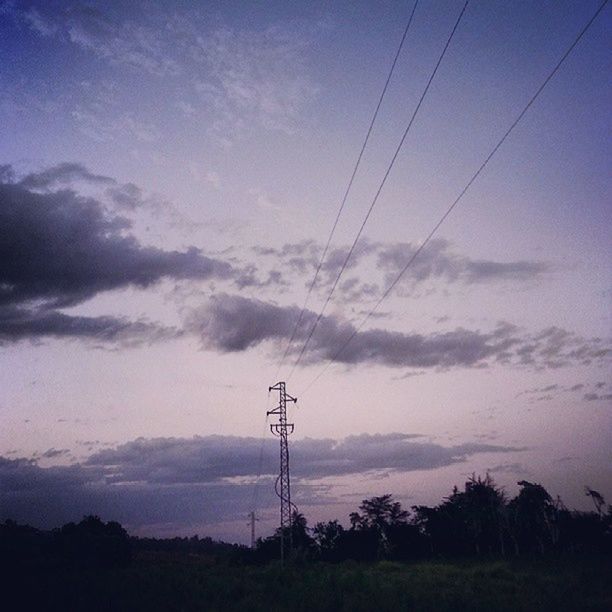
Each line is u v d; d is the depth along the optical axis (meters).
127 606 24.03
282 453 51.34
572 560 50.00
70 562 60.94
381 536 74.69
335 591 25.30
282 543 49.53
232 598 27.34
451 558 66.44
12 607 25.38
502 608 19.59
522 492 68.00
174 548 154.38
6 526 74.56
